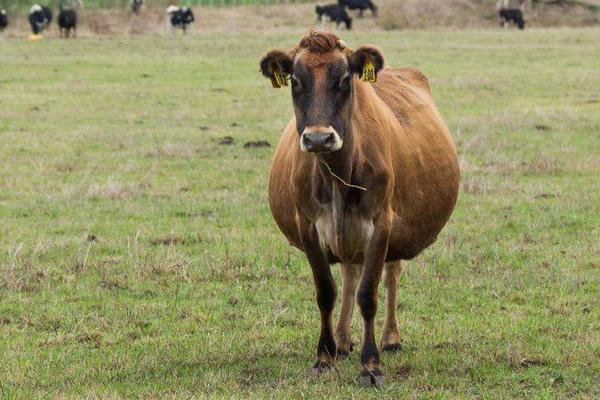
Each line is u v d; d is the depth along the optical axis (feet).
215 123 104.12
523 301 45.14
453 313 43.57
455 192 40.16
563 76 144.66
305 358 37.78
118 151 86.84
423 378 34.83
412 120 38.40
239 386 34.32
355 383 34.45
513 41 219.00
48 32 256.73
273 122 104.27
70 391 33.94
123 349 38.99
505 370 35.76
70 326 42.34
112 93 129.08
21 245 52.70
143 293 47.21
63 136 94.27
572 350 37.81
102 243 56.39
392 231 35.78
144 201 67.67
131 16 278.87
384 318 42.32
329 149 30.53
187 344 39.58
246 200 67.21
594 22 300.81
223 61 173.68
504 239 56.34
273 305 45.06
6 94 126.41
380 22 284.61
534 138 90.22
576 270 50.03
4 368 36.60
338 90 31.35
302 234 34.63
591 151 84.17
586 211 62.75
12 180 74.49
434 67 160.35
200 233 58.18
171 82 143.13
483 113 107.45
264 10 298.35
